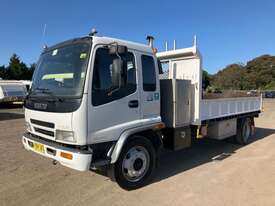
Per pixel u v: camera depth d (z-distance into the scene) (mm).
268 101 38625
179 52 6395
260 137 10148
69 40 4711
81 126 4090
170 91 5641
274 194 4719
